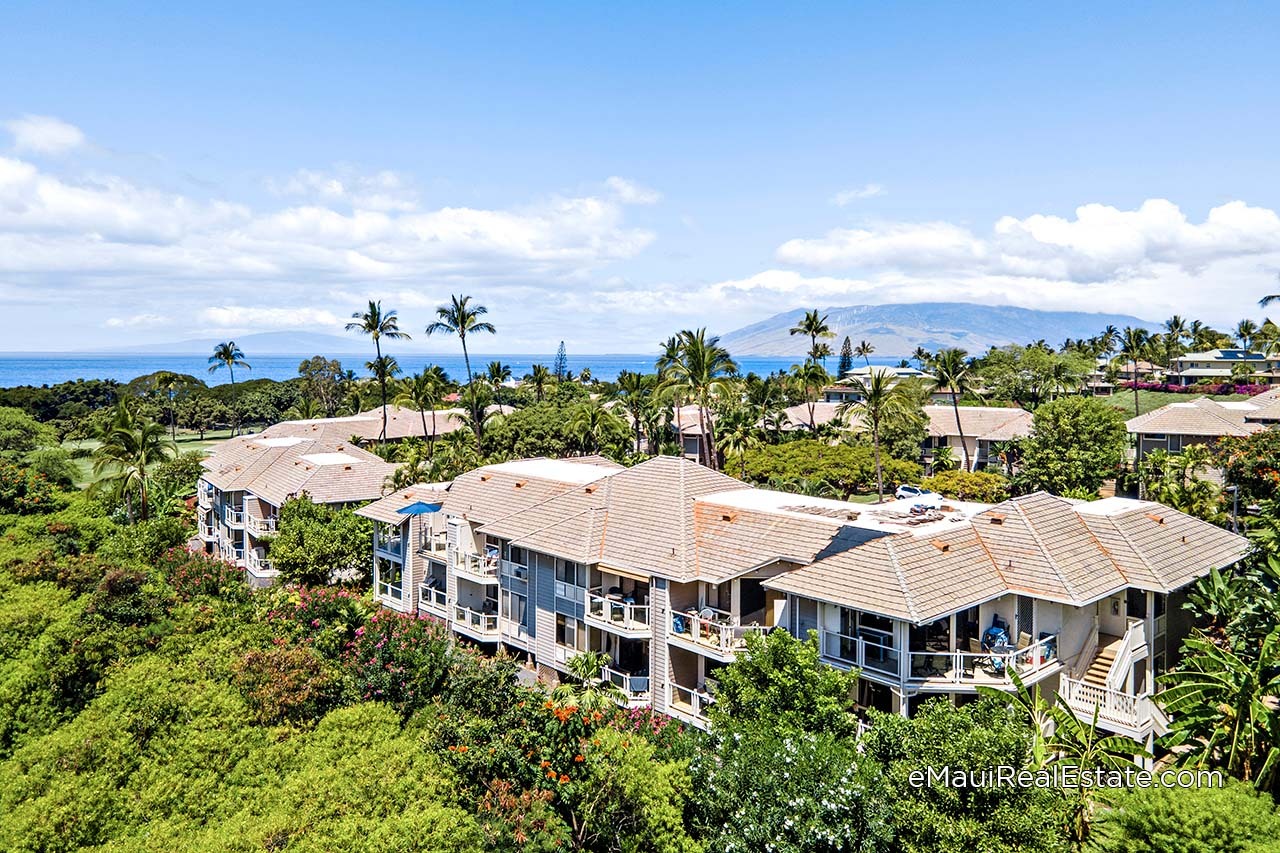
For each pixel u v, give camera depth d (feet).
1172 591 93.71
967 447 290.97
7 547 139.23
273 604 120.78
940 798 62.49
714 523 112.47
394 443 312.29
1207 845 56.08
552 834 68.08
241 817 68.64
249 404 464.24
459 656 99.25
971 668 89.25
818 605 94.94
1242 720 67.77
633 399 302.25
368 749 78.18
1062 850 60.95
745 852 64.64
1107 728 86.17
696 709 100.89
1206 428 240.12
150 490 222.89
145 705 84.69
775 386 350.23
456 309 303.89
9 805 71.26
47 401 451.94
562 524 119.55
